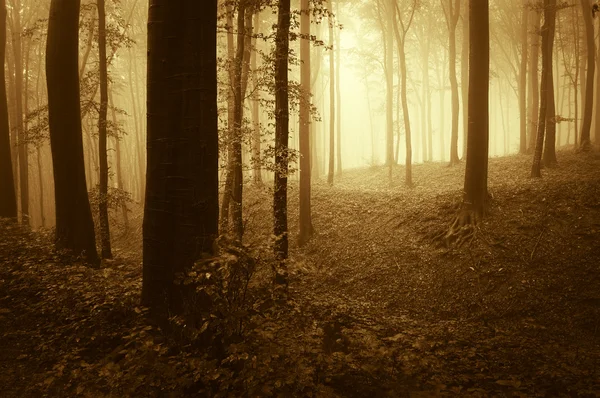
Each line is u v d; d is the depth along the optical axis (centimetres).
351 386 508
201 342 485
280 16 969
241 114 1222
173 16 521
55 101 1024
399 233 1528
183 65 522
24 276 783
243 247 442
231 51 1816
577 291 1016
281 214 972
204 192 534
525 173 1925
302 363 455
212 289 438
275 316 602
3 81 1541
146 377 427
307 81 1914
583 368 659
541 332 922
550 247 1170
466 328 952
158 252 540
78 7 1056
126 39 1343
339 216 1820
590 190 1316
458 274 1220
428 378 581
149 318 538
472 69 1398
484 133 1393
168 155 530
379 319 941
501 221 1326
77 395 461
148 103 540
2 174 1513
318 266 1508
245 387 407
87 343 565
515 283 1109
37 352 558
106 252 1269
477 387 574
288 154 989
